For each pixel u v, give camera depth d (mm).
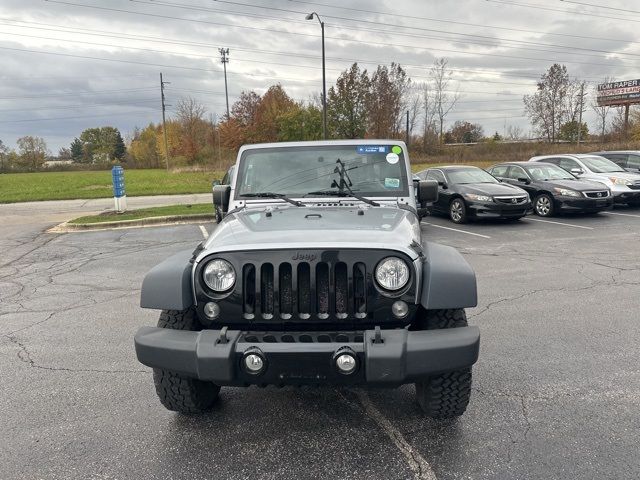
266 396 3848
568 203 13023
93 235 12633
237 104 75125
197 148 81750
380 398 3768
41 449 3176
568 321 5363
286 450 3115
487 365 4262
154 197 24719
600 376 4020
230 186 4441
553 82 67625
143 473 2916
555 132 68750
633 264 8039
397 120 62000
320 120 66375
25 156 95438
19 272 8602
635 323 5273
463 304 2881
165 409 3664
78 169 93125
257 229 3264
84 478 2875
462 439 3180
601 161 15648
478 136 96500
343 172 4277
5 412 3648
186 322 3217
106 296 6887
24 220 16625
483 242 10180
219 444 3199
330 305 2863
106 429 3398
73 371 4352
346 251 2881
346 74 58938
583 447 3051
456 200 12789
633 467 2840
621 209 15109
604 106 64750
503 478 2783
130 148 102750
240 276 2912
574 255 8805
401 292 2891
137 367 4426
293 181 4277
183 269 3062
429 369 2750
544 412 3479
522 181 14211
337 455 3049
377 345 2711
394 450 3084
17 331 5465
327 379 2766
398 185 4211
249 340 2824
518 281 7070
